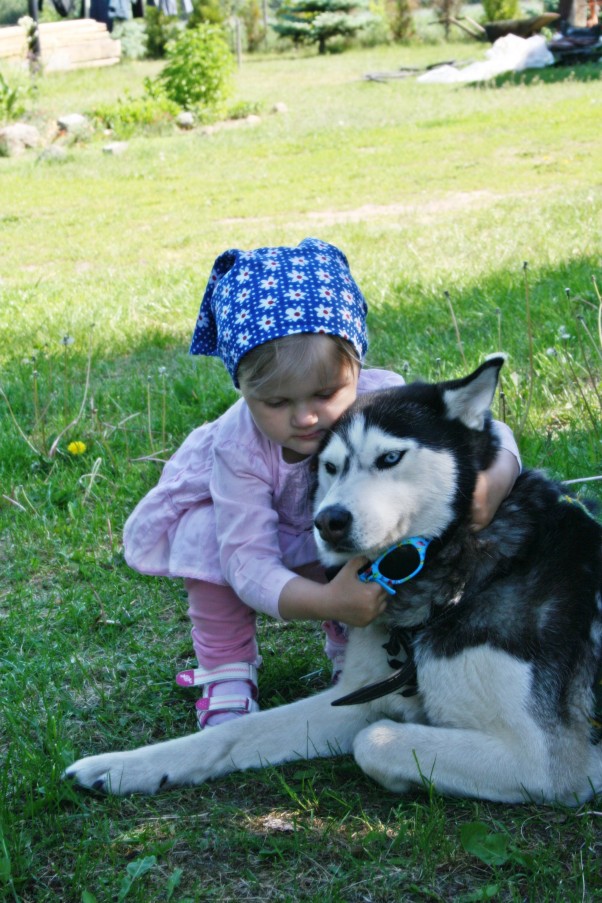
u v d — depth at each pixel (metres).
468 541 2.56
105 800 2.58
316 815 2.47
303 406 2.69
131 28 36.28
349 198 12.95
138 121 20.30
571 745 2.42
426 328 6.42
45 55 29.94
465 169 14.03
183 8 36.81
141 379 6.29
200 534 2.95
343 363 2.71
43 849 2.39
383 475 2.53
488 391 2.62
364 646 2.75
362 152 16.38
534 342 5.62
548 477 2.81
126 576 3.94
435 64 26.53
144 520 3.12
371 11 37.44
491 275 7.52
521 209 10.80
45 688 3.16
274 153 17.17
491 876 2.20
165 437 5.30
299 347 2.63
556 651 2.44
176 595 3.75
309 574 3.07
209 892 2.20
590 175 12.66
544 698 2.40
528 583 2.50
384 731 2.50
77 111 21.09
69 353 7.02
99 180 16.03
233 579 2.79
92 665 3.30
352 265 8.84
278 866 2.27
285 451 2.88
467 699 2.47
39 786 2.61
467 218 10.70
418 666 2.56
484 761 2.40
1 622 3.62
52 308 8.53
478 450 2.64
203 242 11.19
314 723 2.74
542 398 5.00
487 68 24.34
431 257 8.82
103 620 3.55
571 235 8.90
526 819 2.37
